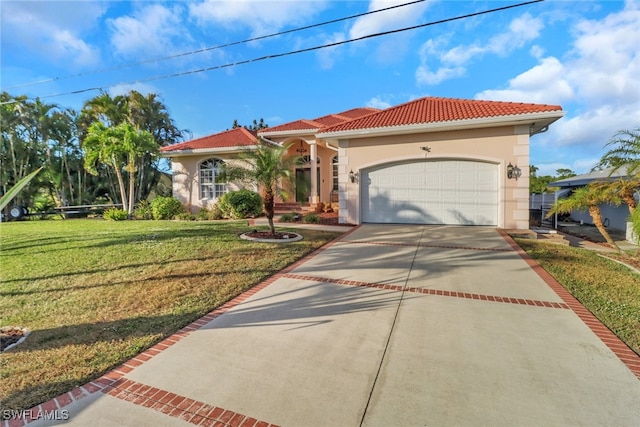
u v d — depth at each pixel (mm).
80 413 2811
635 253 9930
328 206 18219
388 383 3189
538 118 11133
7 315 4891
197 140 21562
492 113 11898
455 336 4164
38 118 22859
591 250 10344
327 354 3746
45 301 5457
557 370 3398
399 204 13930
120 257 8234
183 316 4848
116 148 19125
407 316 4805
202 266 7477
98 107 22172
